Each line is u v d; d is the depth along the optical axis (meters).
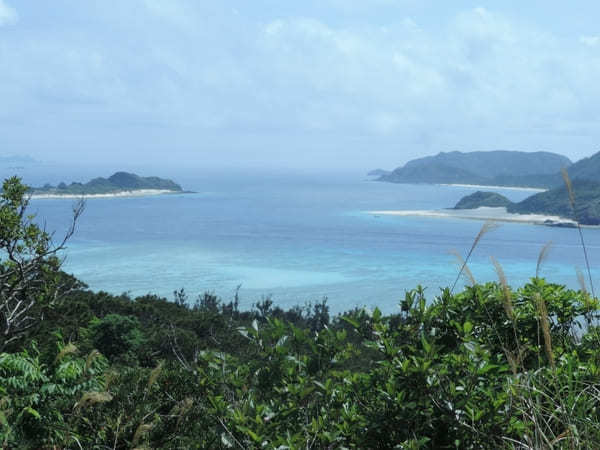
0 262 10.29
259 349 3.39
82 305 29.17
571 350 3.38
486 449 2.62
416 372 2.74
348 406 3.03
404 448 2.54
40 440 4.75
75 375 5.14
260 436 2.74
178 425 4.09
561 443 2.48
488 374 2.86
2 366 5.10
